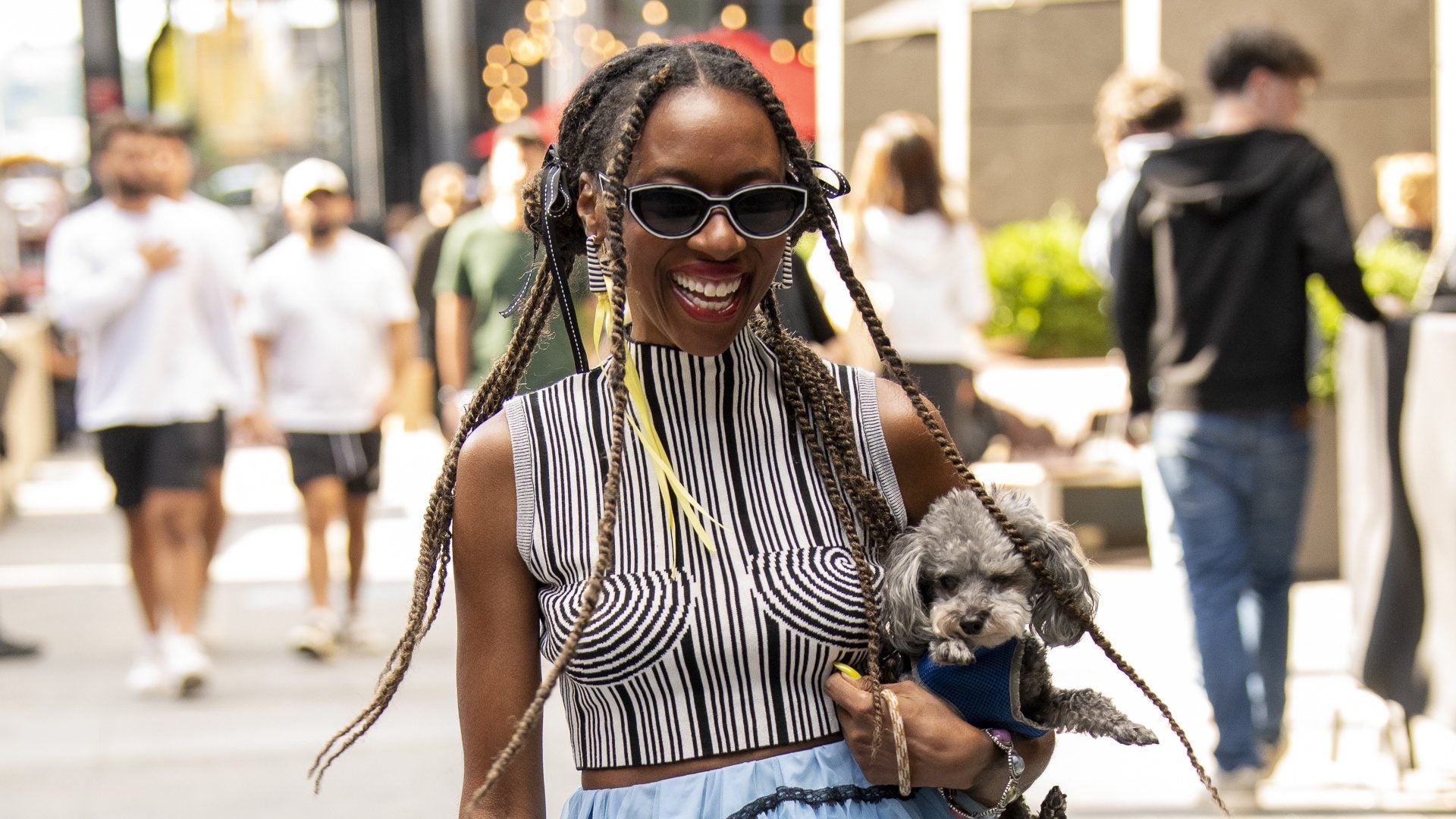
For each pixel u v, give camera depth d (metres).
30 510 12.42
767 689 2.09
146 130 7.22
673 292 2.10
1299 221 5.40
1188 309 5.47
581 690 2.14
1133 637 7.19
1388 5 10.56
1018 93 11.22
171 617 8.12
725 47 2.14
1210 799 5.23
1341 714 6.20
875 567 2.20
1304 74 5.56
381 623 8.34
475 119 21.33
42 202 20.45
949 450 2.20
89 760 6.14
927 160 7.33
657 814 2.06
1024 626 2.13
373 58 20.94
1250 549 5.52
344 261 7.79
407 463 13.89
